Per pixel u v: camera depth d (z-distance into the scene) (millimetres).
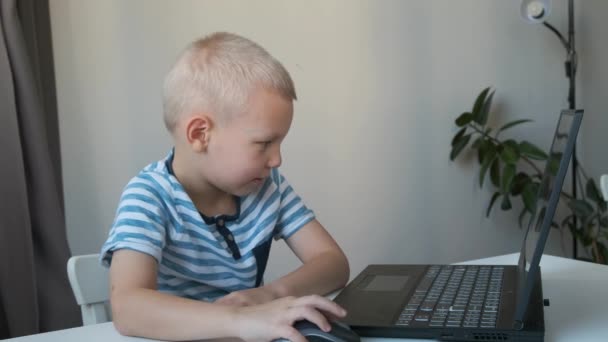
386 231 2705
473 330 736
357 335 758
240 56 955
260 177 962
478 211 2980
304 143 2479
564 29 3170
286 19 2416
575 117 687
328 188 2545
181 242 1010
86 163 2070
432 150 2822
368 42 2617
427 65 2785
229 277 1051
